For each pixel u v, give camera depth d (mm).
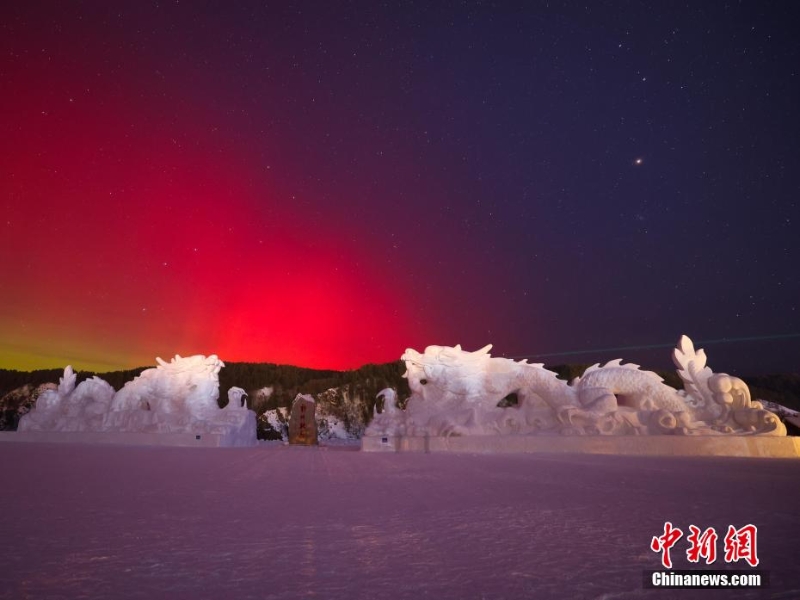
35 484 7016
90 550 3496
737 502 5352
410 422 16328
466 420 15758
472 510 4945
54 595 2641
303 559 3283
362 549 3516
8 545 3633
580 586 2771
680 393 15352
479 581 2855
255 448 18547
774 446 12734
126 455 13148
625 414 14625
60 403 23078
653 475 8102
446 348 16844
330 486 6781
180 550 3492
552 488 6531
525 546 3590
